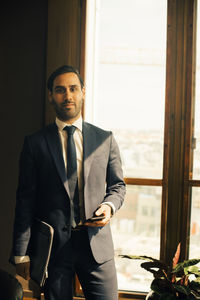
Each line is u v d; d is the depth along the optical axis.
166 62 2.17
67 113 1.72
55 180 1.64
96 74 2.29
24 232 1.65
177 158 2.21
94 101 2.29
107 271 1.69
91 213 1.65
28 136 1.72
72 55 2.17
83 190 1.66
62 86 1.72
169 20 2.16
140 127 2.27
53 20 2.18
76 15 2.17
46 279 1.67
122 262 2.29
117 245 2.29
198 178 2.20
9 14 2.23
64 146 1.72
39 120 2.25
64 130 1.74
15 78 2.25
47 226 1.60
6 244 2.29
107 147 1.75
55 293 1.65
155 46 2.24
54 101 1.75
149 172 2.26
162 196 2.19
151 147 2.26
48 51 2.19
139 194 2.26
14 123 2.26
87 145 1.70
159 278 1.87
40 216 1.68
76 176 1.67
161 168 2.25
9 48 2.24
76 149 1.72
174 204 2.22
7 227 2.29
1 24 2.24
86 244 1.65
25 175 1.67
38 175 1.68
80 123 1.77
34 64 2.23
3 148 2.27
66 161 1.69
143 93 2.26
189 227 2.21
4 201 2.29
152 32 2.23
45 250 1.60
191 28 2.13
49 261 1.65
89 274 1.68
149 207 2.25
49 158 1.65
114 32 2.27
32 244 1.68
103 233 1.70
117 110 2.29
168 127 2.17
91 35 2.24
